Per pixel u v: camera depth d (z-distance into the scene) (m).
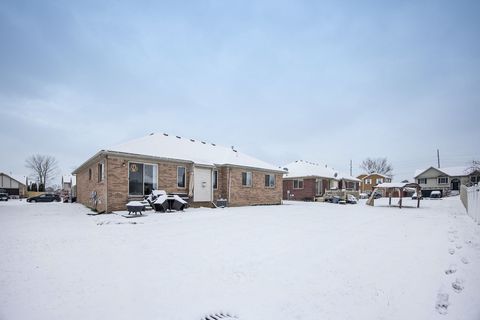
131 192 13.36
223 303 3.56
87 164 16.73
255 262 5.12
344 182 36.75
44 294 3.63
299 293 3.91
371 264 5.11
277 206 19.14
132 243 6.36
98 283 4.02
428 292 3.95
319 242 6.77
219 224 9.30
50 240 6.55
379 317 3.32
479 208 9.93
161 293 3.76
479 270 4.60
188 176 15.86
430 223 10.38
